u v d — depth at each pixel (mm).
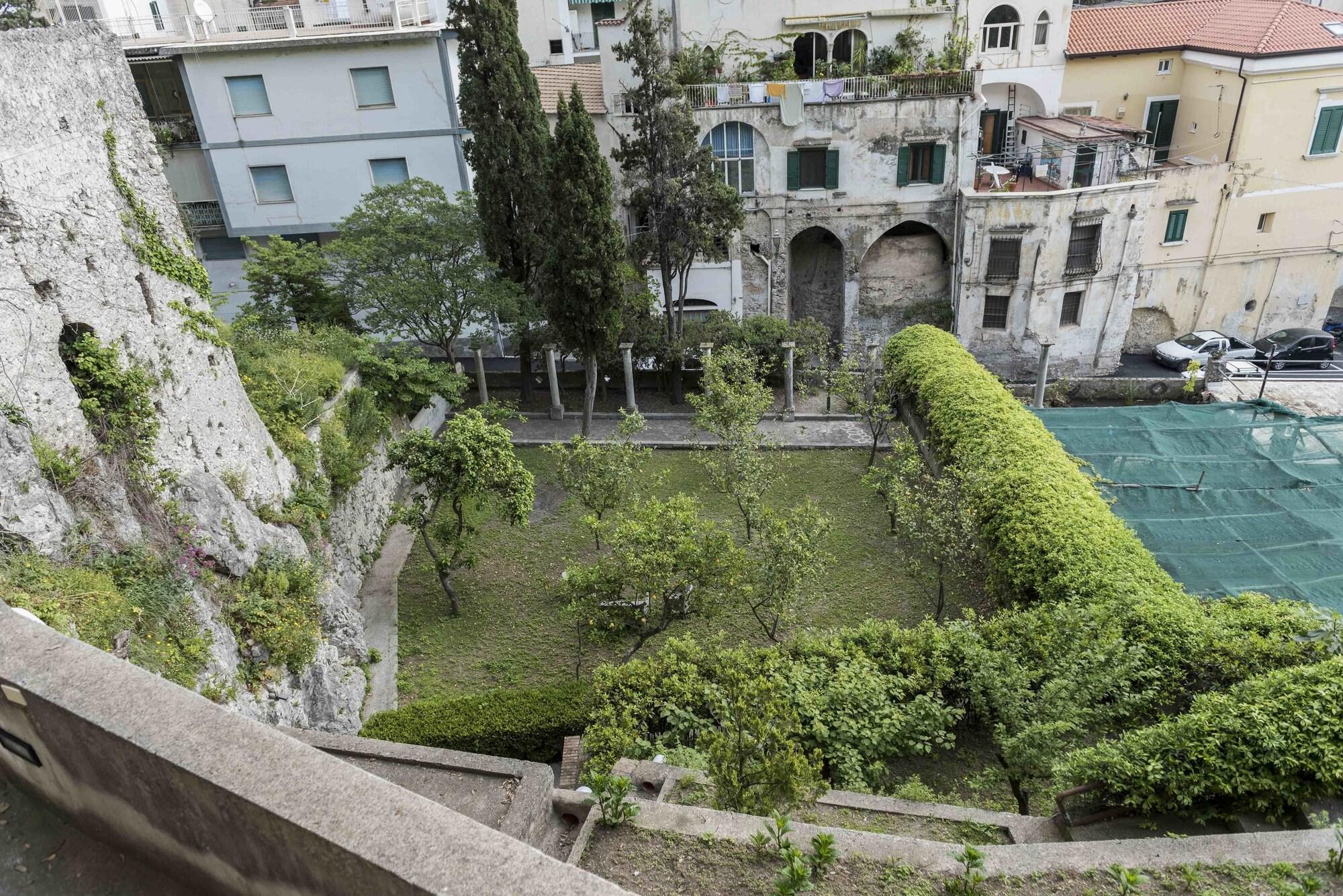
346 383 20188
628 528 14984
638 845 6648
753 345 27781
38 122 11289
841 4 28984
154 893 4027
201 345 14234
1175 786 9109
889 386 25047
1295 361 29891
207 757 3588
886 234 30953
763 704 8398
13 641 4250
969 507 16859
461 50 23250
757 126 28812
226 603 12719
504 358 31047
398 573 19312
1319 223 31172
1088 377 30750
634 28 23703
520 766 8461
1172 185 30062
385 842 3289
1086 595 13484
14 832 4332
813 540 15422
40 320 11234
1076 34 32469
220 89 26938
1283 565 14664
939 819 9516
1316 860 6746
